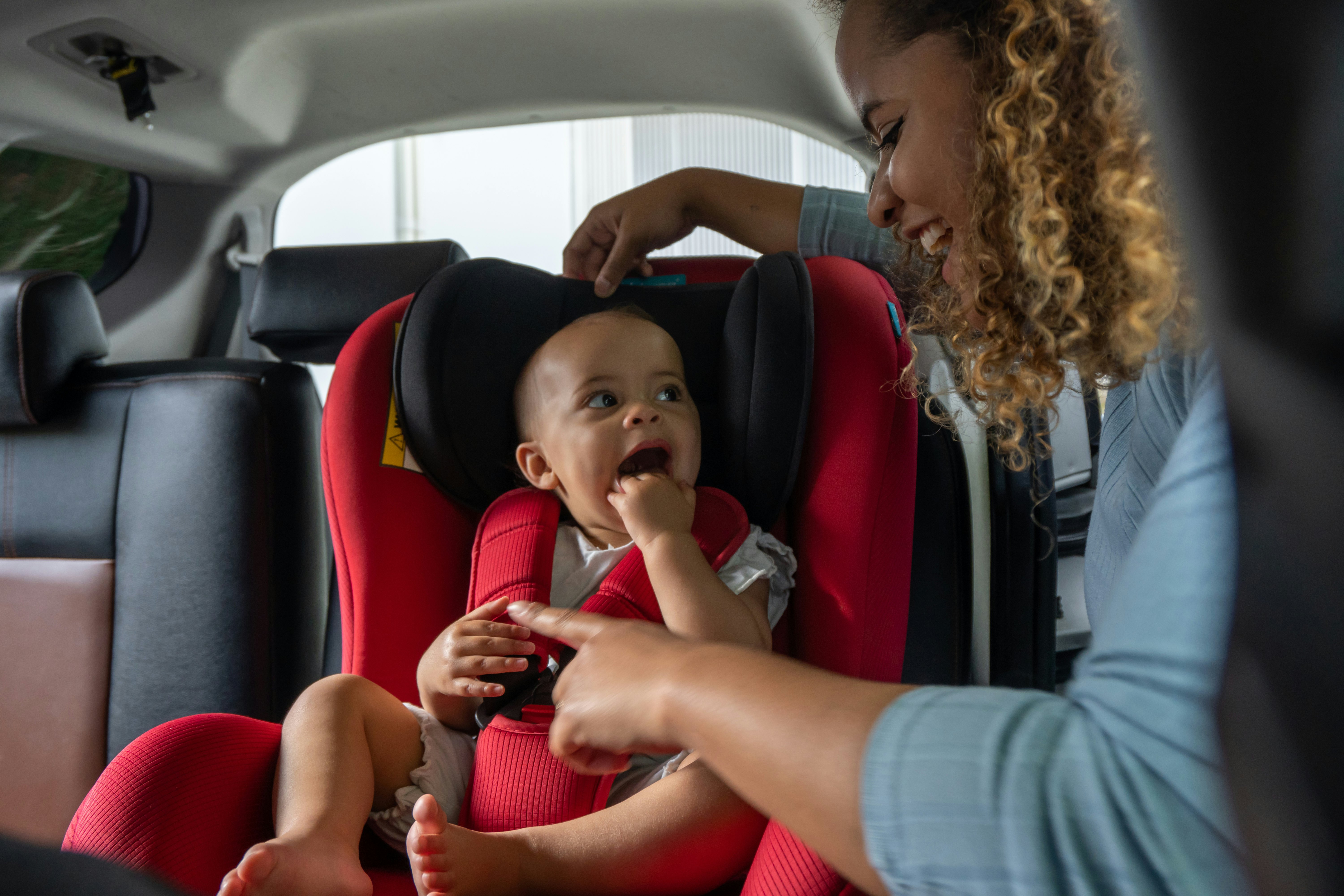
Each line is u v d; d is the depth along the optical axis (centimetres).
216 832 80
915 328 108
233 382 144
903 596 108
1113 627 38
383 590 112
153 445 144
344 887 75
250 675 142
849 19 82
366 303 148
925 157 79
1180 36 24
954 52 75
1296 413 24
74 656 144
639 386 116
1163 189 49
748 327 114
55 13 136
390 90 172
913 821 38
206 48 151
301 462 149
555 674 101
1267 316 24
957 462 124
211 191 198
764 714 44
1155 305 50
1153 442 67
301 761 85
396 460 116
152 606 143
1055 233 61
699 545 106
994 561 125
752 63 161
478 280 123
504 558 110
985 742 38
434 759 99
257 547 143
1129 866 33
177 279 199
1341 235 23
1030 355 76
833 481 108
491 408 121
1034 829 35
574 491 116
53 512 146
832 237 141
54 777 143
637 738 52
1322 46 22
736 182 145
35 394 144
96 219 191
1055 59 61
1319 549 24
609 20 150
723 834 82
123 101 158
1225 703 27
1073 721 38
